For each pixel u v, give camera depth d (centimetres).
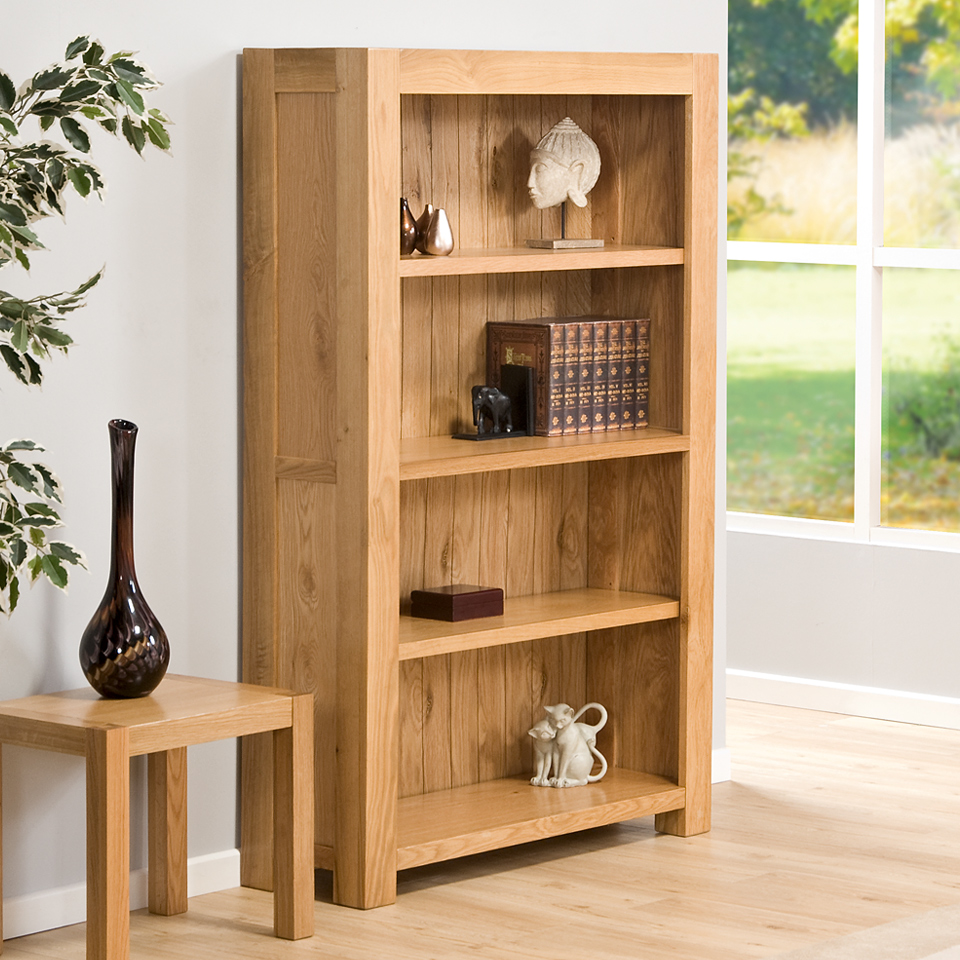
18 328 301
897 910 398
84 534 386
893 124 609
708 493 461
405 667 449
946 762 540
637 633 474
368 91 377
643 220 465
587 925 388
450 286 450
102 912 333
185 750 396
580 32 471
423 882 420
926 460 609
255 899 407
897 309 611
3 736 350
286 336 400
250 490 409
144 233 391
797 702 616
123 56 313
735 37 647
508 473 466
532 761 479
